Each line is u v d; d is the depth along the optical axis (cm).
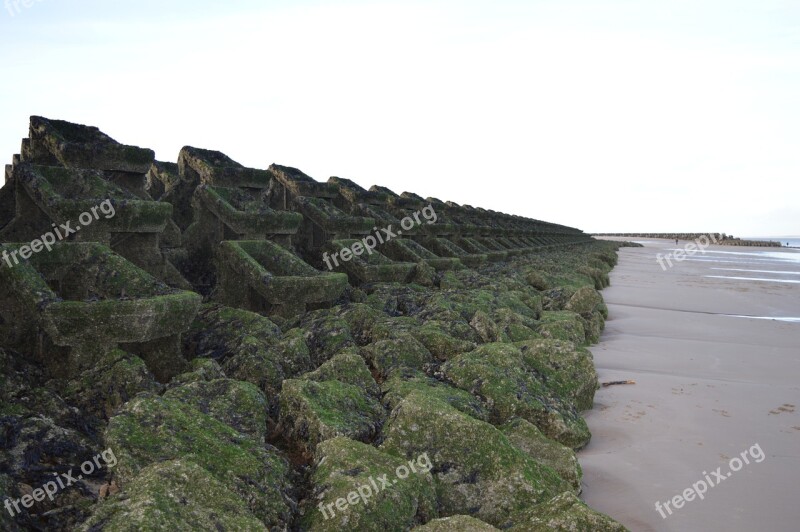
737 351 1322
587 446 728
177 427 513
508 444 579
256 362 782
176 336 805
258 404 646
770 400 916
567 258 3719
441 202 3434
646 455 693
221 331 938
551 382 847
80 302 712
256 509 462
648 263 5269
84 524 375
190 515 387
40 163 1166
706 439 745
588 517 454
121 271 848
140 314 731
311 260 1744
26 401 610
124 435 489
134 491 401
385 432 607
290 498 492
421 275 1717
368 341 1041
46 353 731
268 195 1914
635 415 834
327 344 955
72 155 1138
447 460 571
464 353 875
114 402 662
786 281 3597
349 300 1331
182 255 1400
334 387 686
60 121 1206
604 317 1744
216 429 536
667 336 1510
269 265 1284
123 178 1242
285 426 646
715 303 2319
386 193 2677
